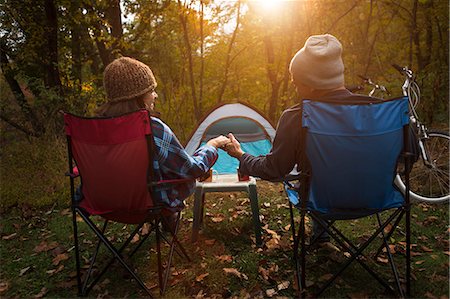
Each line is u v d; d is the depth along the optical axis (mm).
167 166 2115
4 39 5754
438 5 6375
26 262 2799
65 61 5883
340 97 2049
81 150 2020
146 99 2135
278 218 3297
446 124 5855
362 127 1902
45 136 4848
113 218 2213
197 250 2779
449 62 6215
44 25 5402
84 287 2309
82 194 2250
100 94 5418
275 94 6652
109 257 2777
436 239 2857
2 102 5680
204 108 6902
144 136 1925
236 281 2396
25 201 3922
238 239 2943
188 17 5516
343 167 1940
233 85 7430
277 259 2617
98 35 5449
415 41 6730
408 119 1941
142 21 5754
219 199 3822
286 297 2223
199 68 7027
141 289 2373
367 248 2725
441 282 2299
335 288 2271
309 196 2018
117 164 1968
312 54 2043
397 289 2195
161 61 6605
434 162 3643
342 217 2105
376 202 2031
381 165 1948
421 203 3557
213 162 2332
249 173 2275
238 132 3945
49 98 4988
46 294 2387
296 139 2061
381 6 7117
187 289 2324
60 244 3053
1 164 4570
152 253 2783
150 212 2061
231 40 6219
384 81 6320
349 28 6973
